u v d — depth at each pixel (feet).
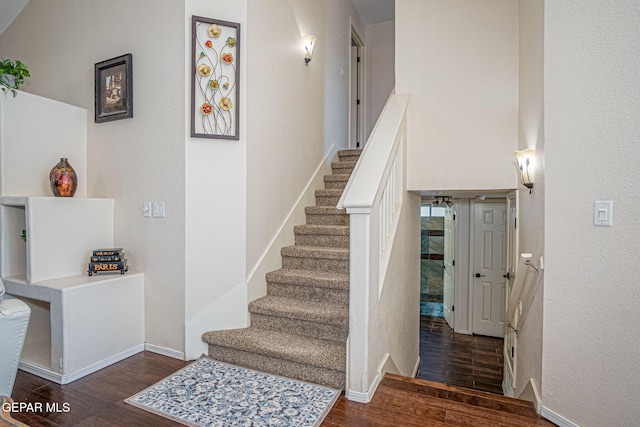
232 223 8.86
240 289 8.91
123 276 8.61
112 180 9.49
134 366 8.13
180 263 8.44
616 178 5.36
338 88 15.16
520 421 6.02
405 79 10.32
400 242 9.42
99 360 8.02
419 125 10.17
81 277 8.48
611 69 5.41
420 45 10.18
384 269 7.79
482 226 17.69
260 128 9.59
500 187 9.46
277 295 9.66
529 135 7.77
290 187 11.16
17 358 6.05
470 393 6.86
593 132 5.60
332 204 12.47
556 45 6.07
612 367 5.42
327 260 9.86
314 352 7.47
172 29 8.47
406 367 10.73
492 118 9.54
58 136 9.48
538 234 6.76
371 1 17.20
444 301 20.47
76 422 6.07
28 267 8.00
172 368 8.02
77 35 10.07
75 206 8.75
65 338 7.41
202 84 8.48
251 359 7.95
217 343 8.25
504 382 12.07
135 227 9.11
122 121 9.26
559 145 6.00
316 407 6.37
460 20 9.82
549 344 6.12
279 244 10.45
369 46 19.54
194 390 6.97
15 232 9.02
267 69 9.87
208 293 8.63
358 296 6.52
